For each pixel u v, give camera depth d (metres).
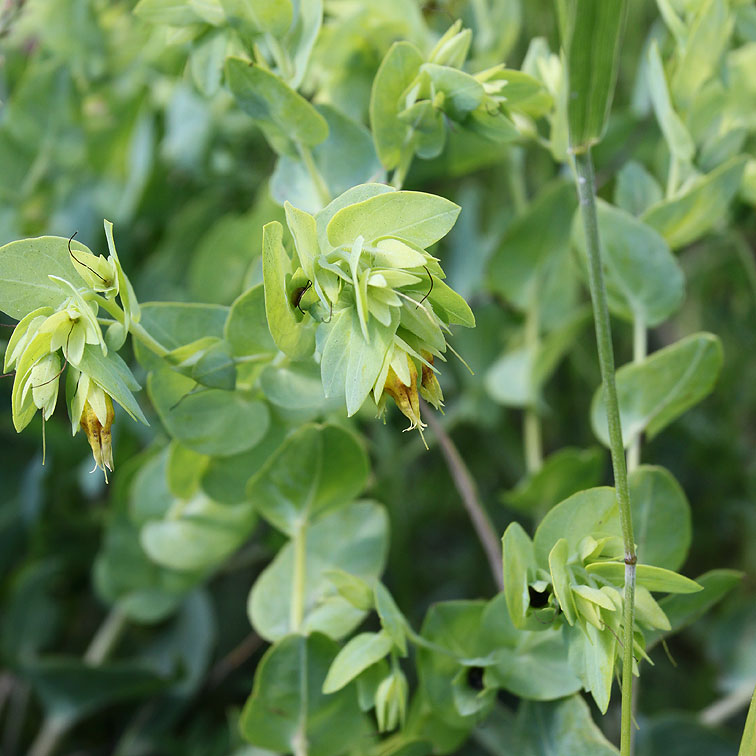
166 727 0.79
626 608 0.58
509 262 0.73
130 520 0.74
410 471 0.92
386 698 0.62
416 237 0.57
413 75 0.63
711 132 0.68
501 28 0.74
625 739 0.58
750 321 0.92
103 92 0.84
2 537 0.84
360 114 0.71
